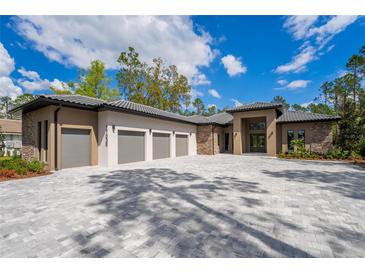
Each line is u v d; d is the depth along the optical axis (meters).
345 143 16.22
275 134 18.62
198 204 4.81
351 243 2.98
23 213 4.23
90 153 11.95
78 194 5.74
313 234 3.26
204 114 57.94
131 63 31.08
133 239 3.10
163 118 15.86
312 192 5.92
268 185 6.86
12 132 25.95
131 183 7.18
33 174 8.79
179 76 33.78
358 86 26.27
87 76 30.39
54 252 2.77
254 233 3.29
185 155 20.12
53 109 10.20
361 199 5.21
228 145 24.45
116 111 12.32
